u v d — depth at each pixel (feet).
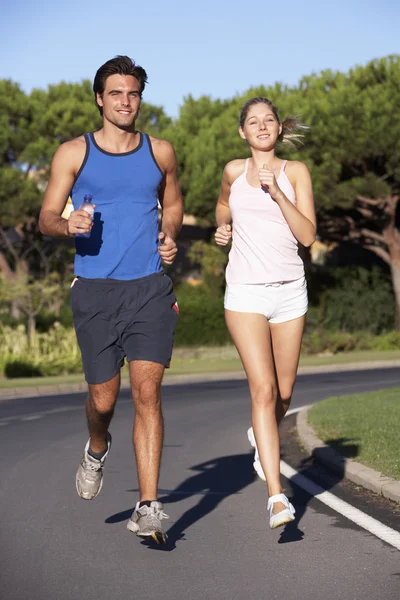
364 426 45.96
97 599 19.44
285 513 22.61
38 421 58.80
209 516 28.07
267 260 24.35
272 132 24.75
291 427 52.80
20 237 142.51
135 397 22.35
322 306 151.64
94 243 22.44
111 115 22.15
